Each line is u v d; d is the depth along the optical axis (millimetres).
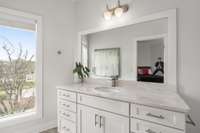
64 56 2805
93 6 2582
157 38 1854
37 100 2463
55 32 2676
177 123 1162
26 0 2338
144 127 1351
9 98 2283
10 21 2225
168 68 1748
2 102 2223
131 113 1440
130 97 1500
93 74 2619
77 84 2584
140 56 2018
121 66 2234
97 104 1751
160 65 1825
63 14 2775
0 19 2139
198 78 1549
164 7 1777
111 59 2357
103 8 2424
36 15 2434
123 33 2199
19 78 2381
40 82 2486
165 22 1782
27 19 2361
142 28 1995
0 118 2199
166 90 1763
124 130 1495
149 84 1922
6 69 2254
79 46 2834
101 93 1720
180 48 1663
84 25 2748
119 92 1816
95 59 2586
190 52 1597
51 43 2629
